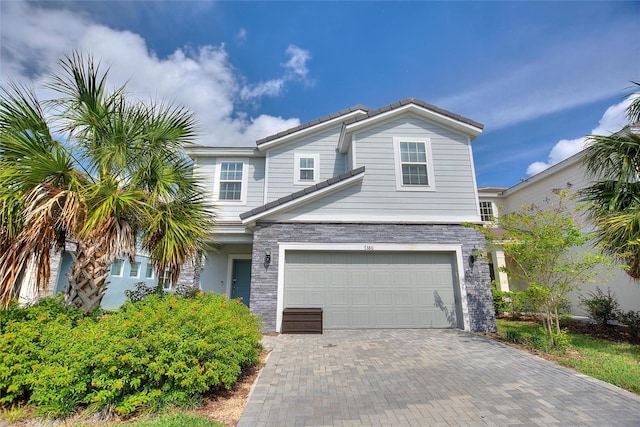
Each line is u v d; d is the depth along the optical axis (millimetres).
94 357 3717
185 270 10336
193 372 3908
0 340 3873
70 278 5332
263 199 12703
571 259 7340
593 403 4312
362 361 6195
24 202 4477
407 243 9648
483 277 9492
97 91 5738
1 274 4410
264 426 3715
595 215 7629
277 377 5336
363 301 9438
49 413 3701
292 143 12930
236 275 13117
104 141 5848
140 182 5984
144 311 4496
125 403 3717
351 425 3748
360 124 10375
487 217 16203
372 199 9922
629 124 7730
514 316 11703
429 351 6891
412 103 10445
